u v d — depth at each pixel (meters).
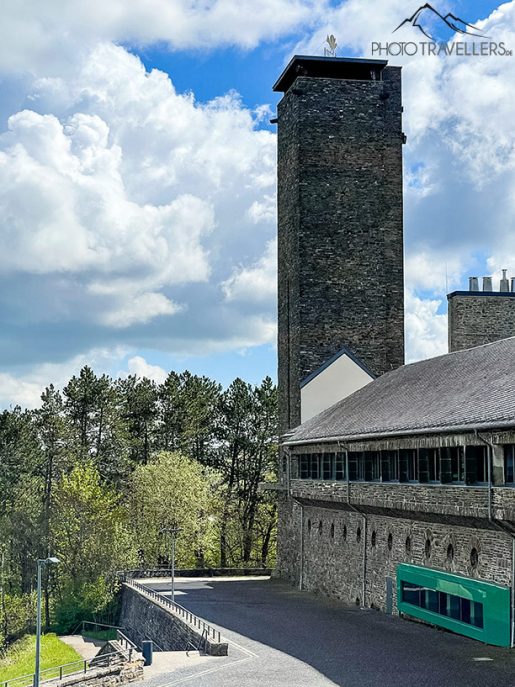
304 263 62.97
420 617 40.03
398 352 63.44
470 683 28.86
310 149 63.75
